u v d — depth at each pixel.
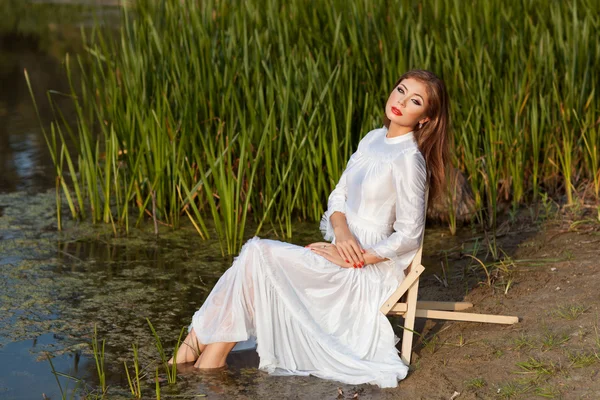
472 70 6.01
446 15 6.30
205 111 5.79
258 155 5.29
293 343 3.60
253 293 3.60
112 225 5.82
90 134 6.26
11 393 3.43
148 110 5.86
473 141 5.78
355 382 3.45
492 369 3.46
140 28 6.03
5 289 4.62
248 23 6.35
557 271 4.58
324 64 5.75
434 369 3.55
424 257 5.21
